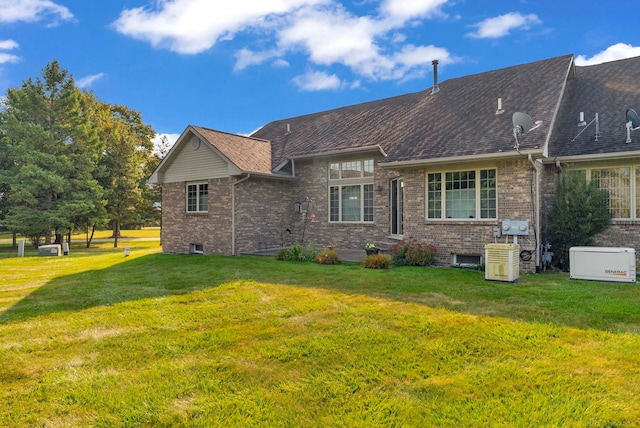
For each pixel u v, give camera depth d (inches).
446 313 243.3
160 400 141.3
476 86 584.1
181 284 353.7
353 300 281.3
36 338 208.1
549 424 123.6
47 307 275.3
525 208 407.8
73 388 150.9
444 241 457.4
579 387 146.4
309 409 134.6
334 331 213.0
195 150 652.1
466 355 177.9
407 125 577.0
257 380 156.5
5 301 299.3
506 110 472.7
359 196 613.3
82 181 1037.2
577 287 321.4
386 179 579.2
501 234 416.5
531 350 182.4
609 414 128.6
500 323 221.3
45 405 138.8
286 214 675.4
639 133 410.6
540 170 434.3
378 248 550.3
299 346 191.2
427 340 196.7
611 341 191.3
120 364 173.3
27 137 982.4
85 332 217.2
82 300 296.5
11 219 970.7
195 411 134.1
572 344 189.0
